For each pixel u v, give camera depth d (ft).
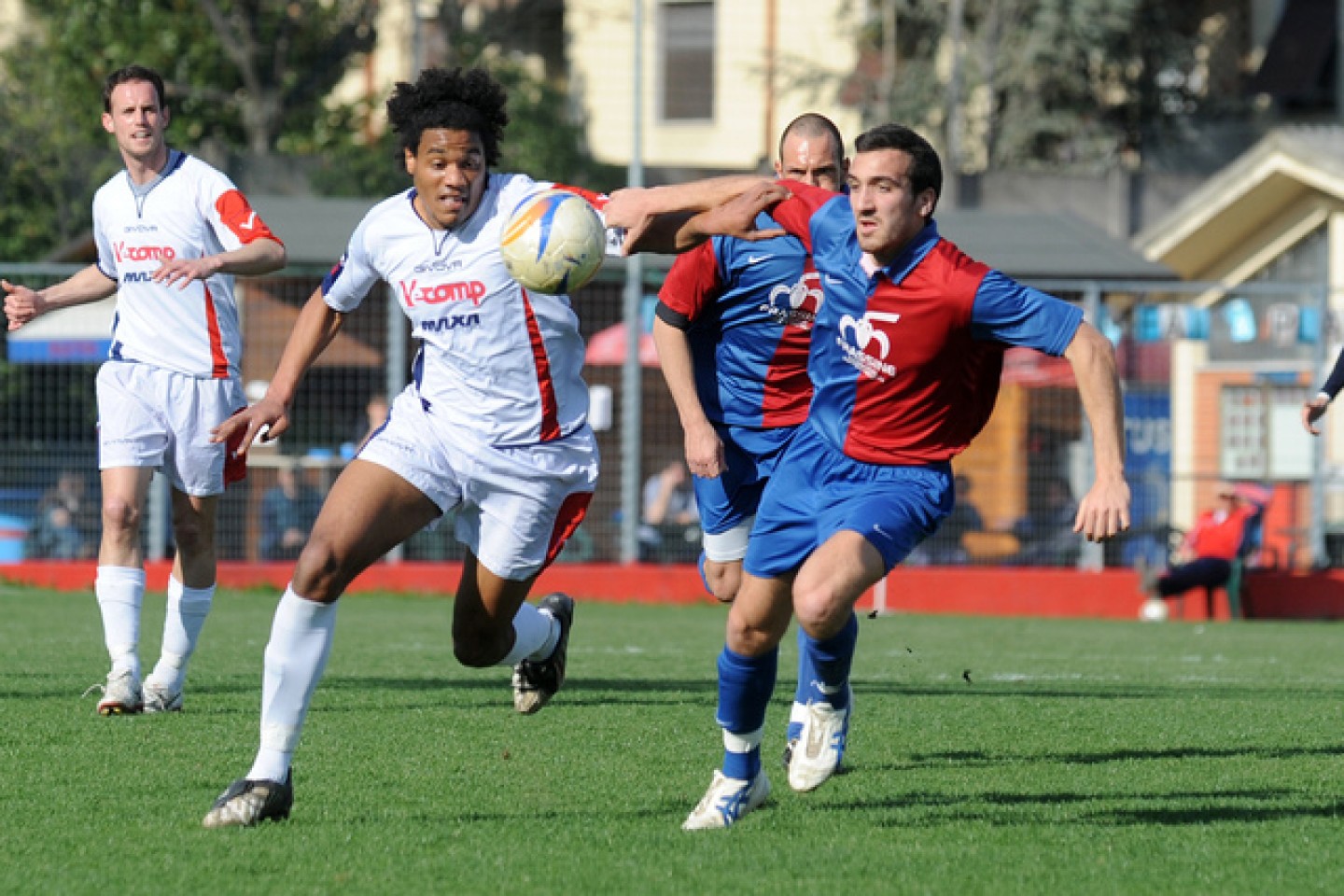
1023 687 102.53
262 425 59.52
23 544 192.65
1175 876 48.57
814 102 360.28
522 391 59.57
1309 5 374.63
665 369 66.95
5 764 64.85
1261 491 204.74
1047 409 196.13
